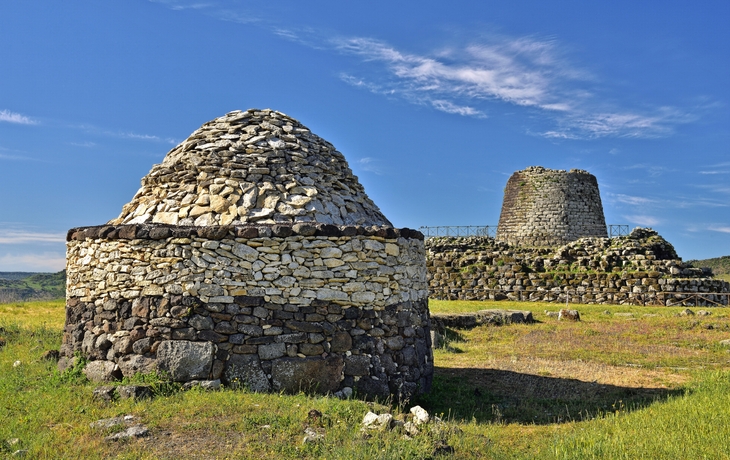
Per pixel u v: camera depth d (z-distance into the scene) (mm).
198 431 7203
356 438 7055
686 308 23719
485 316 20297
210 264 9234
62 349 10250
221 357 9062
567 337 17609
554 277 30281
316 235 9508
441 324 19016
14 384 9492
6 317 19453
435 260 32719
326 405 8172
